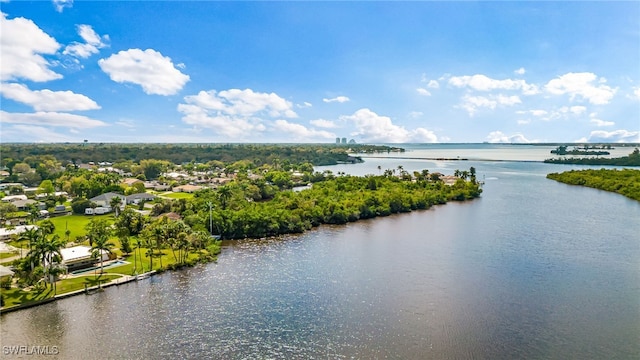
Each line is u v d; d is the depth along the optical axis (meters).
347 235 144.00
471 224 161.50
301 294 88.62
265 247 127.62
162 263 107.62
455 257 115.25
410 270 104.12
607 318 77.62
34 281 88.69
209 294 88.69
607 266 106.62
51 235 134.00
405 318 77.56
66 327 73.94
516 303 84.19
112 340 69.50
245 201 178.75
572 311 80.56
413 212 190.75
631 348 67.25
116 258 111.31
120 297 87.06
